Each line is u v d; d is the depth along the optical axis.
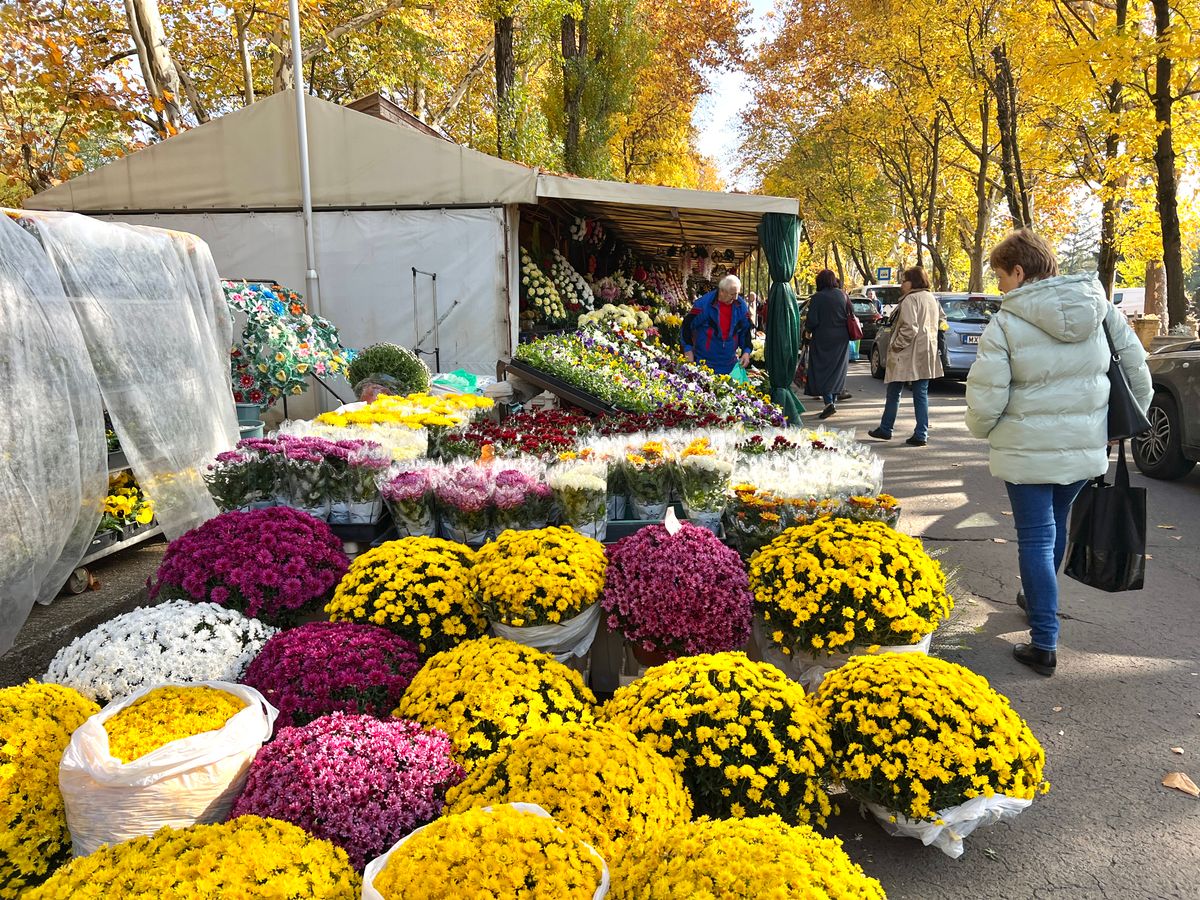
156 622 2.67
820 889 1.40
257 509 3.61
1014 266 3.67
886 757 2.35
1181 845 2.56
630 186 9.25
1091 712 3.43
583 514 3.49
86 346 3.75
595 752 1.92
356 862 1.88
